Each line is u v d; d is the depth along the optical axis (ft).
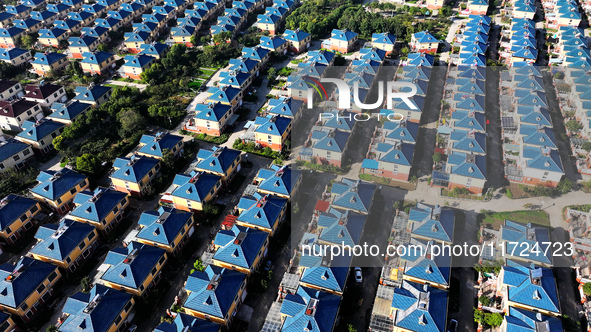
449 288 271.90
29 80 560.61
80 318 241.55
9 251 319.47
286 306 247.09
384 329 246.68
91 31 645.92
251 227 312.50
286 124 405.18
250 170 389.39
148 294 280.10
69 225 303.27
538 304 240.53
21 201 334.03
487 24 624.18
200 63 574.97
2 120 457.68
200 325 238.89
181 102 492.95
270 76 526.98
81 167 376.48
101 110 456.45
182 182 351.05
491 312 256.73
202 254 310.86
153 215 311.47
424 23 636.89
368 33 635.66
